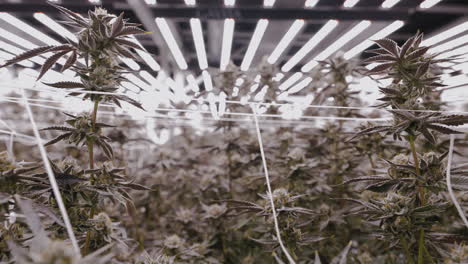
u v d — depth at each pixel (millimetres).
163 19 2895
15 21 2570
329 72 3723
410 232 1944
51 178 1307
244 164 3725
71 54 1931
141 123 4375
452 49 3084
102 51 1956
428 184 1916
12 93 5262
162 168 4238
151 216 4168
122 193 2137
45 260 1020
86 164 3641
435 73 2809
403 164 2020
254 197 3770
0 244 1605
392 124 2027
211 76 4449
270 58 3818
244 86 4262
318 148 3697
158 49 4156
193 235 3594
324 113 4344
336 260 1969
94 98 1990
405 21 2881
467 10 3010
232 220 3549
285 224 2178
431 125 1866
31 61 3182
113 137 3643
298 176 3027
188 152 5027
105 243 2031
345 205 3430
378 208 1975
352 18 2840
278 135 4250
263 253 3186
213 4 2805
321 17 2840
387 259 2906
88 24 1904
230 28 3002
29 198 1686
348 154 3578
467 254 1893
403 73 1968
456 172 1910
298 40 4051
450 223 2695
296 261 2146
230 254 3305
